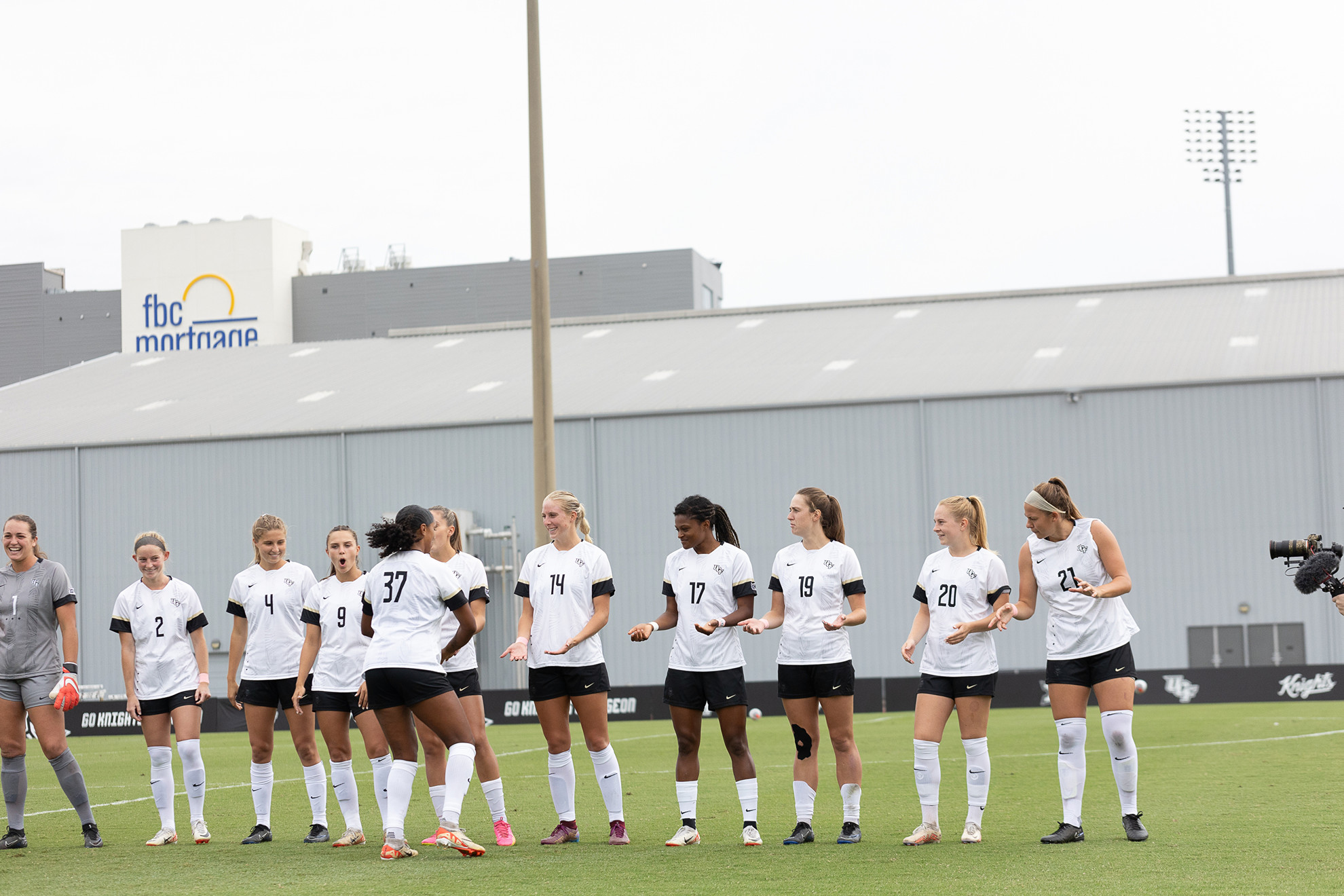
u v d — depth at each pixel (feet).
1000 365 106.32
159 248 223.30
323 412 116.26
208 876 23.22
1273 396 95.86
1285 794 32.40
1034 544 26.53
